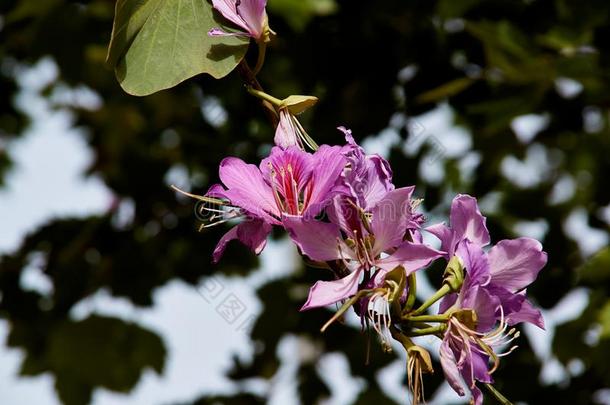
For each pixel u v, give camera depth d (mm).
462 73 2152
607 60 2109
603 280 2416
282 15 2195
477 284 1505
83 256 2605
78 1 2170
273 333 2555
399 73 2143
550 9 2088
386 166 1505
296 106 1553
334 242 1491
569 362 2486
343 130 1504
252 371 2588
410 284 1502
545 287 2445
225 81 2188
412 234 1513
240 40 1563
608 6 2072
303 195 1501
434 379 2205
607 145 2975
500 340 1509
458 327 1497
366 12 2100
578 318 2451
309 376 2562
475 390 1501
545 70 2127
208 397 2604
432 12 2105
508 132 2564
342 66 2125
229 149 2480
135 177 2586
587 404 2354
